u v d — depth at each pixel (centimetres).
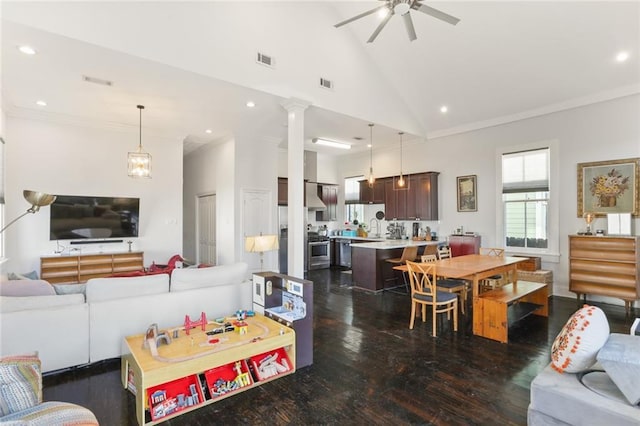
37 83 404
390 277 627
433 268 385
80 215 548
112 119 556
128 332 308
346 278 719
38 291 292
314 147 834
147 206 618
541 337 375
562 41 431
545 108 555
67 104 479
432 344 358
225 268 362
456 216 690
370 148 836
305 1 478
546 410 175
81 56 335
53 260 506
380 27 329
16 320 262
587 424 161
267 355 290
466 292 475
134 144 605
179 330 287
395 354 333
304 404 246
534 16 411
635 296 446
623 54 427
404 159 789
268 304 333
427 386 271
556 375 188
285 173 846
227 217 682
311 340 311
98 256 541
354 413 235
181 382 246
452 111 629
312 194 872
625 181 482
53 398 251
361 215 921
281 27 451
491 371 296
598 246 479
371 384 274
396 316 456
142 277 323
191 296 334
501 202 618
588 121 517
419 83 586
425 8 292
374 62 575
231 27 404
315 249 832
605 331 186
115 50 323
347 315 461
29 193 268
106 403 246
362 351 340
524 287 439
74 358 287
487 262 445
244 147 668
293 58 464
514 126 602
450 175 700
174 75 381
